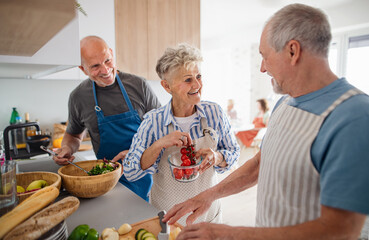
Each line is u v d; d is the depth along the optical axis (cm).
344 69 463
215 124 123
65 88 273
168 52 106
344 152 54
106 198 112
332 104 63
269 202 75
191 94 106
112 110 160
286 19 65
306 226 57
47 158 175
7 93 247
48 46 75
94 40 137
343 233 54
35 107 261
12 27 64
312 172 63
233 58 673
